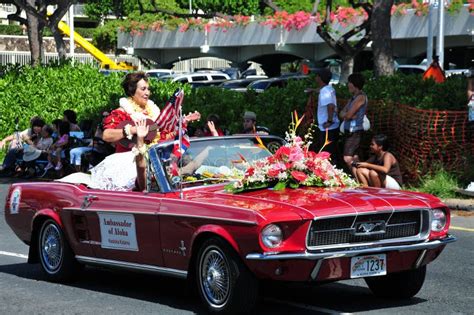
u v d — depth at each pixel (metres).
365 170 16.53
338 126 18.86
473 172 18.23
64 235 11.34
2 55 67.56
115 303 10.48
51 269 11.70
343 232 9.04
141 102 11.45
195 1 58.50
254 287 9.06
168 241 9.76
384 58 23.92
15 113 30.48
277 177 9.83
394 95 19.39
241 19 54.81
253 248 8.82
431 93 18.95
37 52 42.38
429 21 36.06
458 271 11.90
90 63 31.48
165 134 11.17
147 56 61.75
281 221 8.77
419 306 9.98
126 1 59.16
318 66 52.59
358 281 11.41
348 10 44.84
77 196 11.07
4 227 16.84
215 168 10.41
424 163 18.66
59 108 29.91
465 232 14.86
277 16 52.16
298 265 8.82
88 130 26.23
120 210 10.29
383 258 9.21
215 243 9.20
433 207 9.53
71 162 23.61
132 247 10.27
